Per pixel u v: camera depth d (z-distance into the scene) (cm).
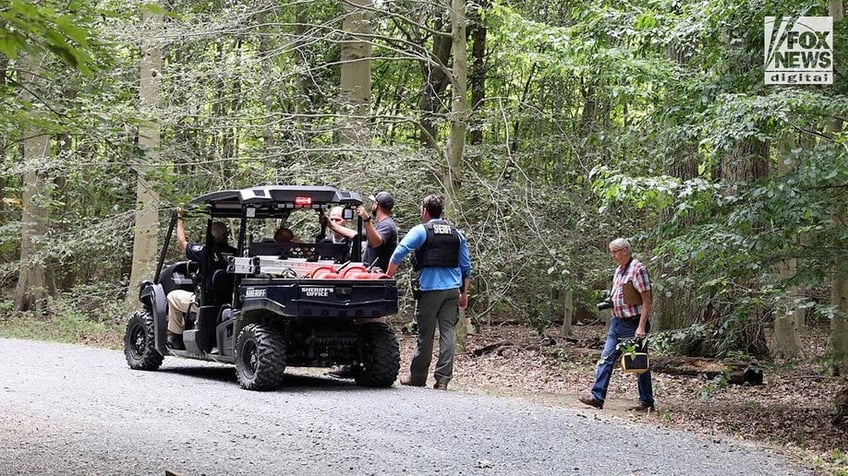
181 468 588
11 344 1531
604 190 927
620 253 974
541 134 1653
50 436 680
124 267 2472
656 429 829
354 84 1666
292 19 1845
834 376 1246
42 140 1980
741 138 828
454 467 618
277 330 982
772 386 1234
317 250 1067
